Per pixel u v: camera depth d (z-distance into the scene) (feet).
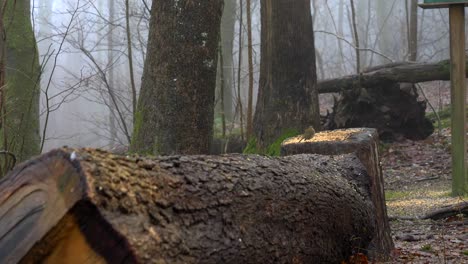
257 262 9.30
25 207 7.38
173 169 8.63
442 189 31.48
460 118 28.48
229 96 68.74
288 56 36.40
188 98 23.20
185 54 23.11
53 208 7.11
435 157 39.70
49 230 7.02
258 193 9.78
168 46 23.16
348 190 13.05
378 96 43.91
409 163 39.34
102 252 7.06
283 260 9.98
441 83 83.46
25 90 34.68
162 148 23.09
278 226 10.07
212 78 23.71
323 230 11.53
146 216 7.59
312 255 11.01
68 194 7.04
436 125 50.06
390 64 43.34
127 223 7.23
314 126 36.50
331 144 15.72
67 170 7.20
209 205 8.66
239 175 9.73
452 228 20.97
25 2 36.78
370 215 13.87
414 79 42.04
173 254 7.63
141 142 23.48
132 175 7.80
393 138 43.78
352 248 12.96
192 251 7.99
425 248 17.53
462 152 28.32
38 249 7.11
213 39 23.54
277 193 10.29
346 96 44.16
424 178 35.24
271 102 36.68
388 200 28.76
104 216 7.02
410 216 23.62
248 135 41.52
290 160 12.24
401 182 35.12
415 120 43.88
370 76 43.19
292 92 36.42
